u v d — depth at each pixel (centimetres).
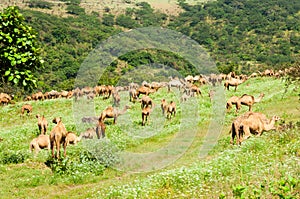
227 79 5675
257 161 1903
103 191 1797
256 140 2253
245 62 15800
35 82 2270
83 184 2069
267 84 5672
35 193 1897
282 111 3466
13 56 2152
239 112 3609
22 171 2153
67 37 13662
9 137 3105
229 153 2119
